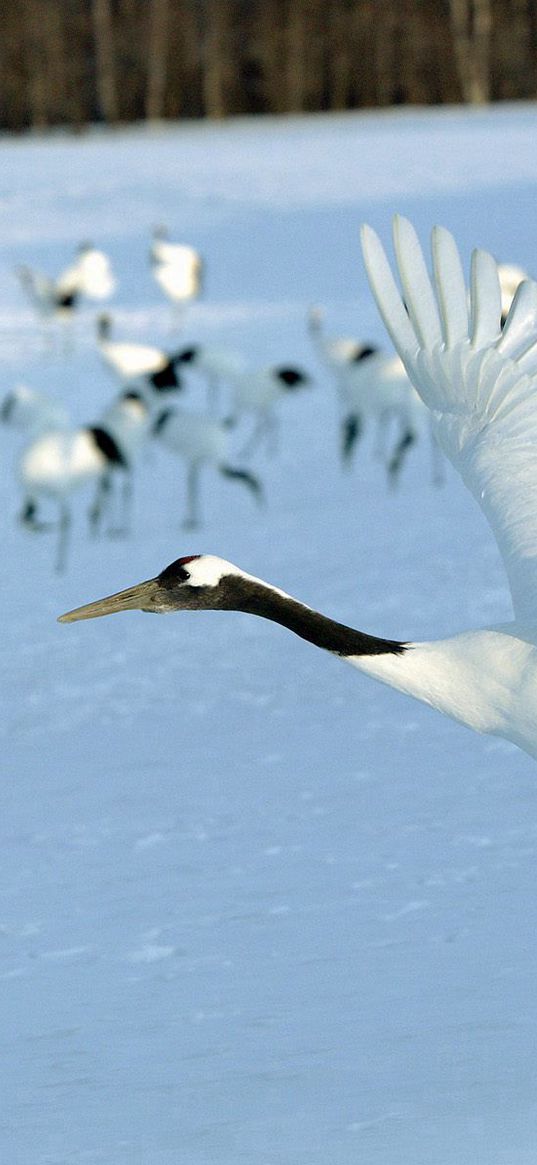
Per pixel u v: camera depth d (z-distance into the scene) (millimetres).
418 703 12398
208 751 11805
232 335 35719
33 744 12469
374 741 11586
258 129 76312
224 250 46875
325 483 23812
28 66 87438
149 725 12672
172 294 37438
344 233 47250
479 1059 6758
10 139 80250
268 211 51750
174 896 9109
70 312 36312
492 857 9133
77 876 9609
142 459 27672
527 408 6551
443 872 8992
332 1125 6258
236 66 89688
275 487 23906
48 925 8891
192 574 6988
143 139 74500
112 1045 7332
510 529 6480
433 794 10312
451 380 6574
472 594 15516
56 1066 7160
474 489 6590
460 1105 6344
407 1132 6148
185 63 89062
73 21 87938
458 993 7449
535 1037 6930
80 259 38250
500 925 8188
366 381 24297
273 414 30406
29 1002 7926
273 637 15141
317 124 77000
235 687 13484
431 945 8039
